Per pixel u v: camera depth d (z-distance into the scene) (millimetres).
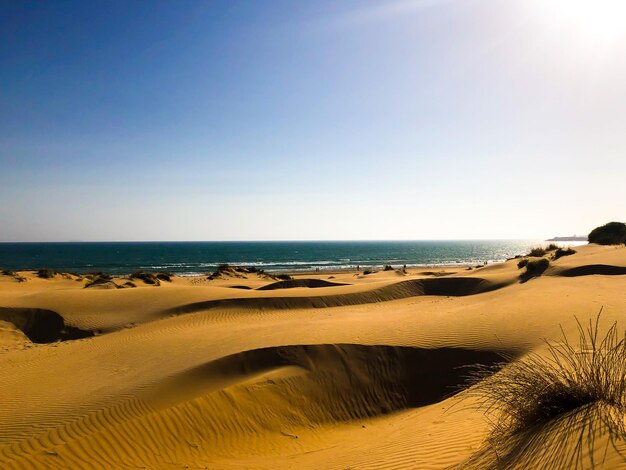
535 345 11156
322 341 12422
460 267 78250
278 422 9586
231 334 15289
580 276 21203
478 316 13945
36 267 81250
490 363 11109
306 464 7082
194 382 10359
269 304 22266
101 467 7152
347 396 10859
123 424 8250
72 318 21156
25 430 8250
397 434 7645
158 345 15039
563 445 3830
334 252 158875
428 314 15547
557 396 4695
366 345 12234
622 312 12375
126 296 24125
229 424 9047
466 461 4922
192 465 7547
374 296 24547
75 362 14070
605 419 3945
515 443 4527
